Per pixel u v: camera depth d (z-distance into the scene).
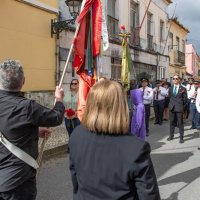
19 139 3.22
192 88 15.76
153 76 23.97
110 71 16.95
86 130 2.49
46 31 11.98
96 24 5.66
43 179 6.86
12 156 3.21
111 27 17.30
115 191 2.30
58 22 12.09
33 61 11.38
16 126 3.20
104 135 2.39
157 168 7.83
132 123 7.36
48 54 12.09
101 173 2.32
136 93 7.36
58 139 10.26
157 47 24.62
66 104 8.81
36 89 11.55
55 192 6.14
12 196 3.21
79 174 2.44
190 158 8.91
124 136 2.36
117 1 17.94
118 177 2.27
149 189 2.21
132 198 2.28
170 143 11.04
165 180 6.95
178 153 9.53
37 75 11.59
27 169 3.26
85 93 5.82
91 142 2.41
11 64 3.33
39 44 11.65
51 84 12.27
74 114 8.55
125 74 8.51
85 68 5.81
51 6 12.17
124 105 2.40
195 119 14.29
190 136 12.51
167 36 26.56
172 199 5.90
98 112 2.40
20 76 3.34
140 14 20.98
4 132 3.21
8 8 10.27
